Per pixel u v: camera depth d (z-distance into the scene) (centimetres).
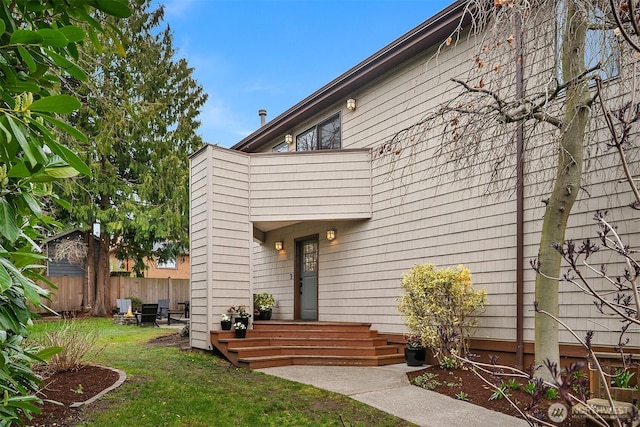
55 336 633
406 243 852
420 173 830
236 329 852
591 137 544
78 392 523
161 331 1241
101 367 661
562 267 613
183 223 1705
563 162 520
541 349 516
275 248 1237
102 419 446
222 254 895
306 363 796
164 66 1817
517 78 602
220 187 911
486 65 611
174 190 1706
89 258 1755
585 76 451
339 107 1046
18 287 173
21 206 182
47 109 152
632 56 393
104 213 1606
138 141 1681
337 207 942
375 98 945
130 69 1662
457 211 759
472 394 550
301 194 951
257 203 952
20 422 222
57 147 152
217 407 505
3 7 161
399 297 780
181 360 792
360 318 943
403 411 498
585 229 596
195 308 921
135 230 1683
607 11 409
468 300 679
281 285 1199
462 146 548
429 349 778
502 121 509
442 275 688
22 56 151
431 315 687
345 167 949
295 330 897
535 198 649
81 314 1662
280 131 1237
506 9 441
